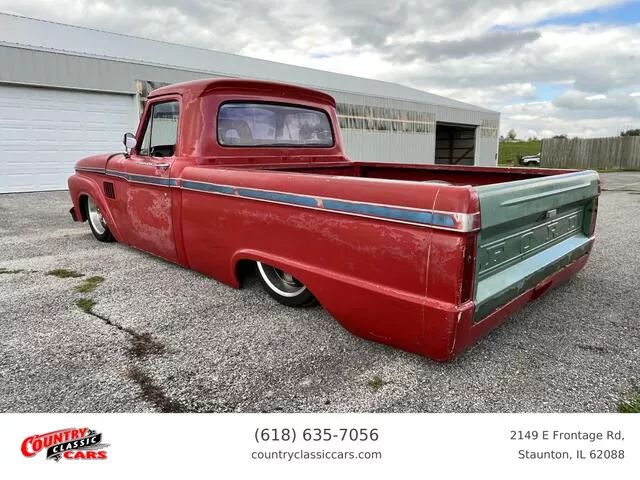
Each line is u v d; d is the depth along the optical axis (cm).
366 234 238
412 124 1889
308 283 272
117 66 1109
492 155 2467
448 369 248
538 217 277
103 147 1135
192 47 1755
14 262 449
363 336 261
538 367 251
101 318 313
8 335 288
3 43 954
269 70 1627
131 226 430
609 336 289
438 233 211
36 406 215
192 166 347
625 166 2488
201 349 271
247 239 310
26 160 1030
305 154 418
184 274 407
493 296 232
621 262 459
